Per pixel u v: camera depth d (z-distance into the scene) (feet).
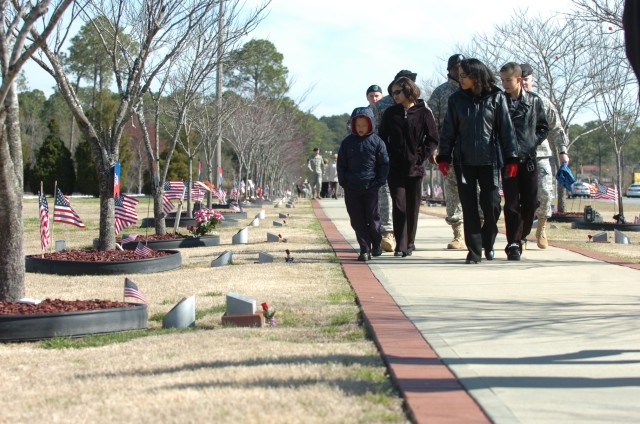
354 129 36.19
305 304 26.53
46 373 18.90
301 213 87.56
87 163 181.68
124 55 46.96
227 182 225.97
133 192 224.74
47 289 33.01
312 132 257.55
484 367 17.57
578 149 229.86
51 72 39.88
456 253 40.22
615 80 78.18
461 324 22.45
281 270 35.14
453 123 34.81
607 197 67.97
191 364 18.69
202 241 50.34
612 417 14.12
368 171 36.35
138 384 17.06
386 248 39.88
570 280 31.04
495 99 34.32
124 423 14.29
